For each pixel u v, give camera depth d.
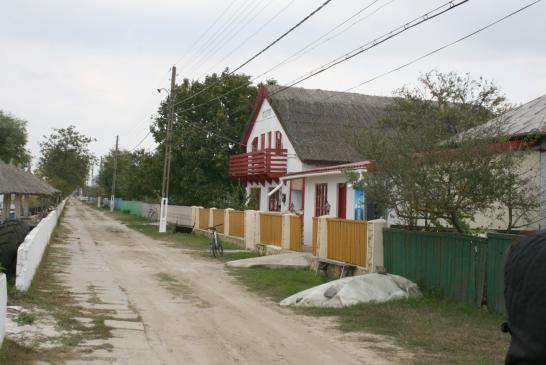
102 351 7.32
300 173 24.73
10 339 7.16
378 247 13.34
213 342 8.16
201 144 39.31
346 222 14.70
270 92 31.22
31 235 12.92
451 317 9.80
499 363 7.13
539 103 15.07
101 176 102.12
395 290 11.38
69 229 35.41
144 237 31.17
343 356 7.54
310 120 29.36
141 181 47.06
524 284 2.29
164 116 41.47
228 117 40.25
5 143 49.88
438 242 11.43
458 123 11.55
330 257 15.52
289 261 17.25
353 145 13.03
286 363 7.17
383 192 12.30
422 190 11.04
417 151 11.28
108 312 9.95
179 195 42.59
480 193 10.56
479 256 10.30
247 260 18.22
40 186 29.52
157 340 8.13
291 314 10.36
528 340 2.23
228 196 33.88
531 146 12.37
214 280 14.78
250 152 33.34
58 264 16.78
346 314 10.20
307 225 25.61
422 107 15.20
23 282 10.68
